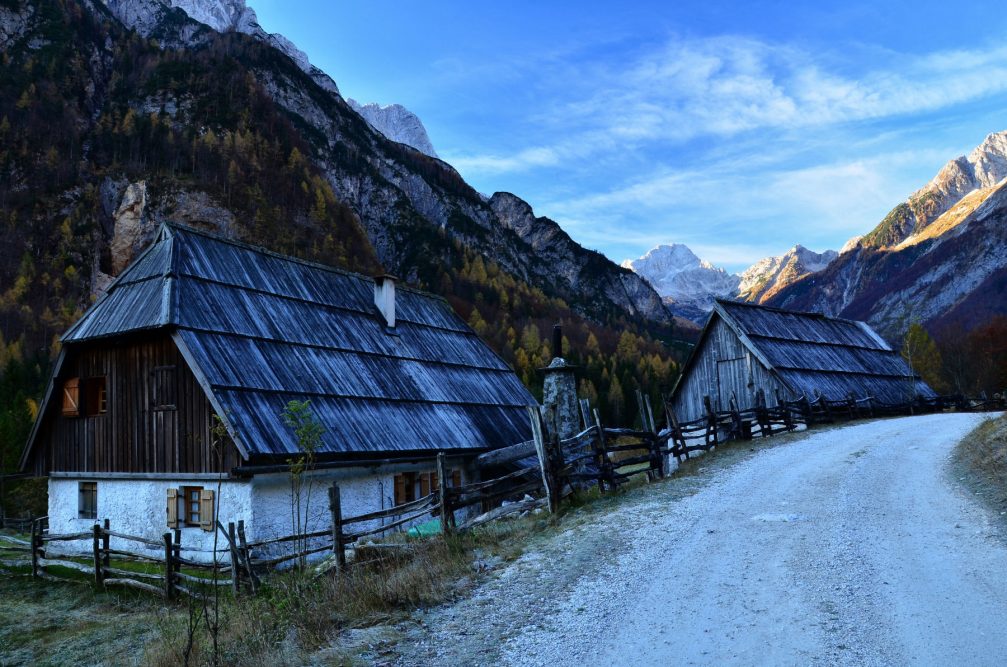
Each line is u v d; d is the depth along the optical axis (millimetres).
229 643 8430
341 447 16922
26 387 73438
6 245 116938
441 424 20938
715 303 30500
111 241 121500
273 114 164125
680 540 10523
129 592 13789
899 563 8531
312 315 20953
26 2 162000
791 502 12578
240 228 124000
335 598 9344
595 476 14977
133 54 167875
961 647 6055
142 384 17547
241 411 15523
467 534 12609
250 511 15133
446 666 6863
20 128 134750
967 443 17234
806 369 29781
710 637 6828
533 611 8172
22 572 16766
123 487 17734
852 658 6043
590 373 93875
